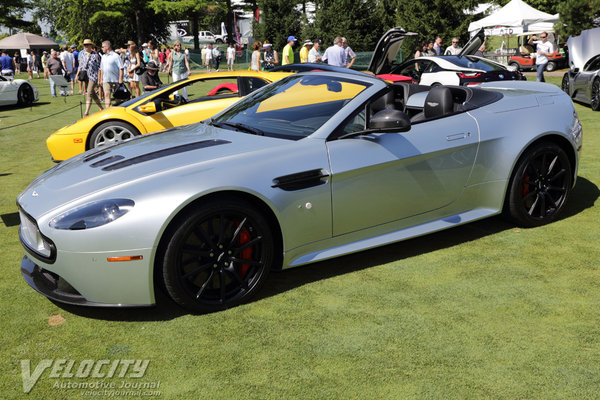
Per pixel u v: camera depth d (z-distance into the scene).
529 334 2.75
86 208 2.85
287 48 14.41
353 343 2.71
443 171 3.69
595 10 15.76
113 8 41.19
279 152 3.22
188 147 3.36
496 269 3.52
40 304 3.22
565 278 3.36
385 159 3.43
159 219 2.79
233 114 4.02
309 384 2.39
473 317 2.92
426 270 3.54
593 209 4.62
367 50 31.33
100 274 2.81
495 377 2.41
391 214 3.58
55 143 6.73
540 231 4.16
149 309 3.13
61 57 19.67
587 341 2.67
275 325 2.90
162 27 45.22
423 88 4.24
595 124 9.00
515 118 3.99
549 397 2.27
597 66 11.36
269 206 3.09
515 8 22.31
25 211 3.07
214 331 2.86
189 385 2.41
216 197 2.96
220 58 34.84
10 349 2.73
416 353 2.61
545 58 14.12
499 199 4.00
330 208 3.31
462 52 12.39
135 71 13.40
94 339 2.81
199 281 3.04
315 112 3.62
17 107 14.45
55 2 45.62
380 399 2.28
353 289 3.30
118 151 3.55
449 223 3.79
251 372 2.49
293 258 3.29
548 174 4.18
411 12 26.48
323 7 32.59
